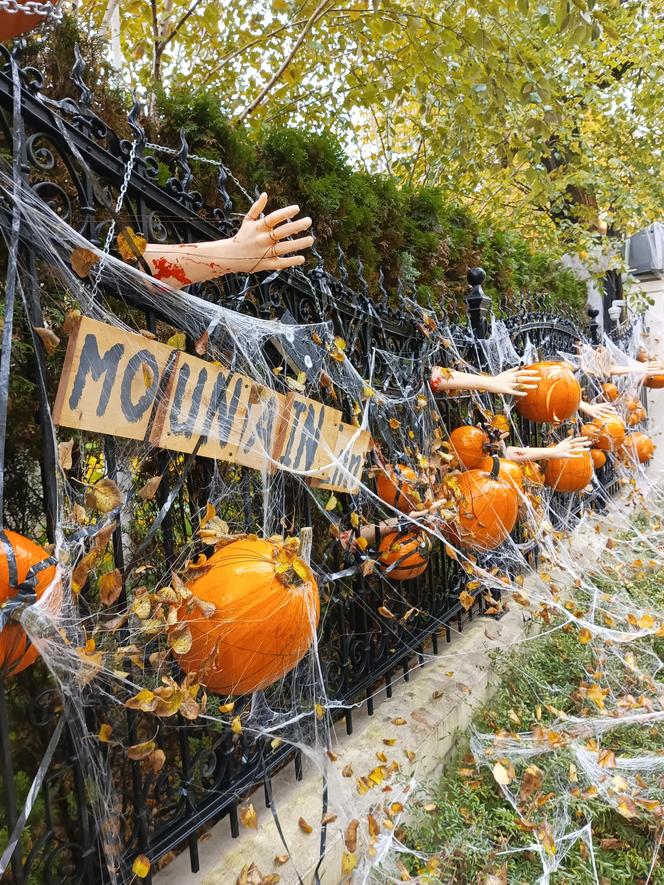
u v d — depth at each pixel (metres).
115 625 1.42
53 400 1.90
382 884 1.99
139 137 1.61
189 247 1.55
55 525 1.38
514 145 5.76
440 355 3.40
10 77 1.29
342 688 2.51
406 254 4.12
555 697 3.17
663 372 6.22
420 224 4.62
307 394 2.33
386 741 2.39
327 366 2.46
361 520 2.67
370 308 2.72
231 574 1.59
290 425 2.04
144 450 1.73
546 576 4.37
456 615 3.82
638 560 5.05
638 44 6.83
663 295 9.29
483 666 3.28
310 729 2.35
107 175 1.54
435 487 2.79
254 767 2.04
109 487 1.38
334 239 3.49
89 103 1.49
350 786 2.23
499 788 2.54
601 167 7.20
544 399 3.59
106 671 1.43
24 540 1.18
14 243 1.24
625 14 6.62
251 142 3.16
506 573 3.92
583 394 6.12
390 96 5.14
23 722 1.79
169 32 4.78
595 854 2.26
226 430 1.77
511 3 4.32
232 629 1.53
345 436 2.39
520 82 4.73
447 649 3.41
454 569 3.89
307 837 1.96
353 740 2.47
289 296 2.27
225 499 2.29
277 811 2.06
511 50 4.52
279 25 5.23
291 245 1.56
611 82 7.08
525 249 6.77
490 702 3.16
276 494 2.38
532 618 3.76
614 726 2.88
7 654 1.13
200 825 1.78
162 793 2.12
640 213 7.16
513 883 2.04
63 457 1.36
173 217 1.74
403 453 2.98
